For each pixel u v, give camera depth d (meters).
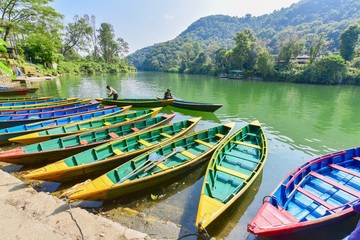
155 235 5.00
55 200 5.33
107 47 88.81
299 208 5.69
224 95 27.39
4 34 31.83
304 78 48.16
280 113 17.80
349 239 2.66
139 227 5.20
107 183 5.91
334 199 6.13
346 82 45.97
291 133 12.87
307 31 105.06
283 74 51.69
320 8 133.88
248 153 8.71
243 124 14.60
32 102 17.28
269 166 8.79
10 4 29.16
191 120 11.73
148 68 135.25
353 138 12.12
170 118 12.66
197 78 61.50
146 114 13.28
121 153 8.09
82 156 7.39
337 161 7.72
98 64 75.56
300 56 66.50
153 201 6.28
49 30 35.44
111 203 6.04
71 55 72.44
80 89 30.00
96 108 15.70
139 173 6.81
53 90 28.11
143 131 9.95
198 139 9.65
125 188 5.87
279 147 10.74
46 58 46.28
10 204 5.04
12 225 4.09
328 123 15.01
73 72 58.88
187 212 5.88
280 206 5.36
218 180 6.75
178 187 7.05
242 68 64.62
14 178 6.17
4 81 28.91
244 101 23.19
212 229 5.36
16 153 7.21
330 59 44.66
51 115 13.45
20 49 39.47
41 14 31.39
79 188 5.65
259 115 17.08
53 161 8.09
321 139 11.94
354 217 5.44
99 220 4.77
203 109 17.08
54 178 6.33
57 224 4.54
